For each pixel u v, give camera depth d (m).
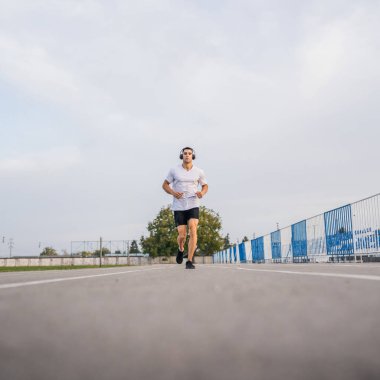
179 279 2.97
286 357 0.71
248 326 1.00
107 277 3.59
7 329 1.02
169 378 0.61
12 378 0.62
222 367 0.65
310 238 17.78
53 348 0.82
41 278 3.83
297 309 1.24
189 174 7.69
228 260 45.66
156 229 83.44
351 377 0.60
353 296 1.51
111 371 0.65
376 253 12.57
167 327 1.03
